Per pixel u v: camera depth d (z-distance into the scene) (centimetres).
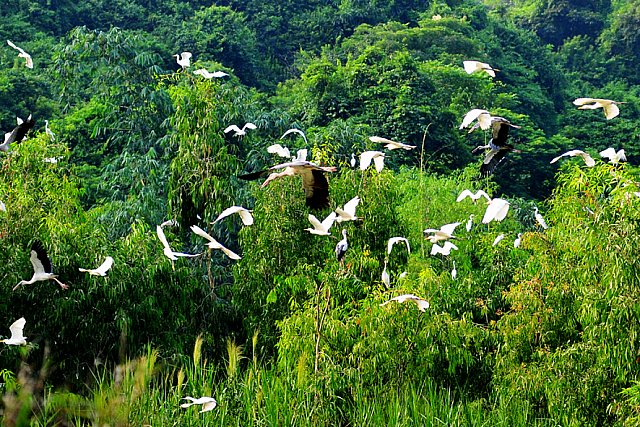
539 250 1900
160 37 4678
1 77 3512
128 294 2062
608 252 1688
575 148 4359
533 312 1870
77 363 1981
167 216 2494
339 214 1462
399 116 3709
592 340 1720
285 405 1700
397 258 2264
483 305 2130
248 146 2786
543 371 1769
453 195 2744
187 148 2367
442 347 1889
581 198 1867
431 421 1725
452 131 3869
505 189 3891
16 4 4681
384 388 1861
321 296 1980
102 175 2936
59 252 1991
